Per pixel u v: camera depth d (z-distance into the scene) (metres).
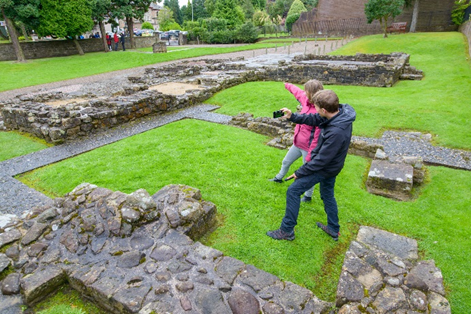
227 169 5.38
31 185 5.31
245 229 3.79
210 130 7.67
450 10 29.72
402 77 14.57
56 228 3.39
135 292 2.61
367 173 5.46
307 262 3.27
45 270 2.92
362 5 37.31
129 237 3.23
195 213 3.51
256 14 52.75
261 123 7.62
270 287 2.67
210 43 42.97
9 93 15.27
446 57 18.61
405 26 30.27
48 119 7.61
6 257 3.07
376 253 3.10
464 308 2.71
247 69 16.58
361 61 18.84
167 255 3.01
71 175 5.47
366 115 8.98
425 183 5.10
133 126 8.44
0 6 22.55
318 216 4.04
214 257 2.99
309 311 2.45
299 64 15.49
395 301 2.47
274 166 5.53
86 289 2.77
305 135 3.95
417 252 3.43
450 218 4.02
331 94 2.95
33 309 2.74
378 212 4.18
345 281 2.71
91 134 7.84
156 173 5.32
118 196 3.63
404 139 7.27
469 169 5.63
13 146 7.27
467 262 3.25
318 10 42.00
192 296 2.56
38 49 27.25
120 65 23.14
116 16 30.05
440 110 9.09
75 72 20.98
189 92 11.41
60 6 24.92
